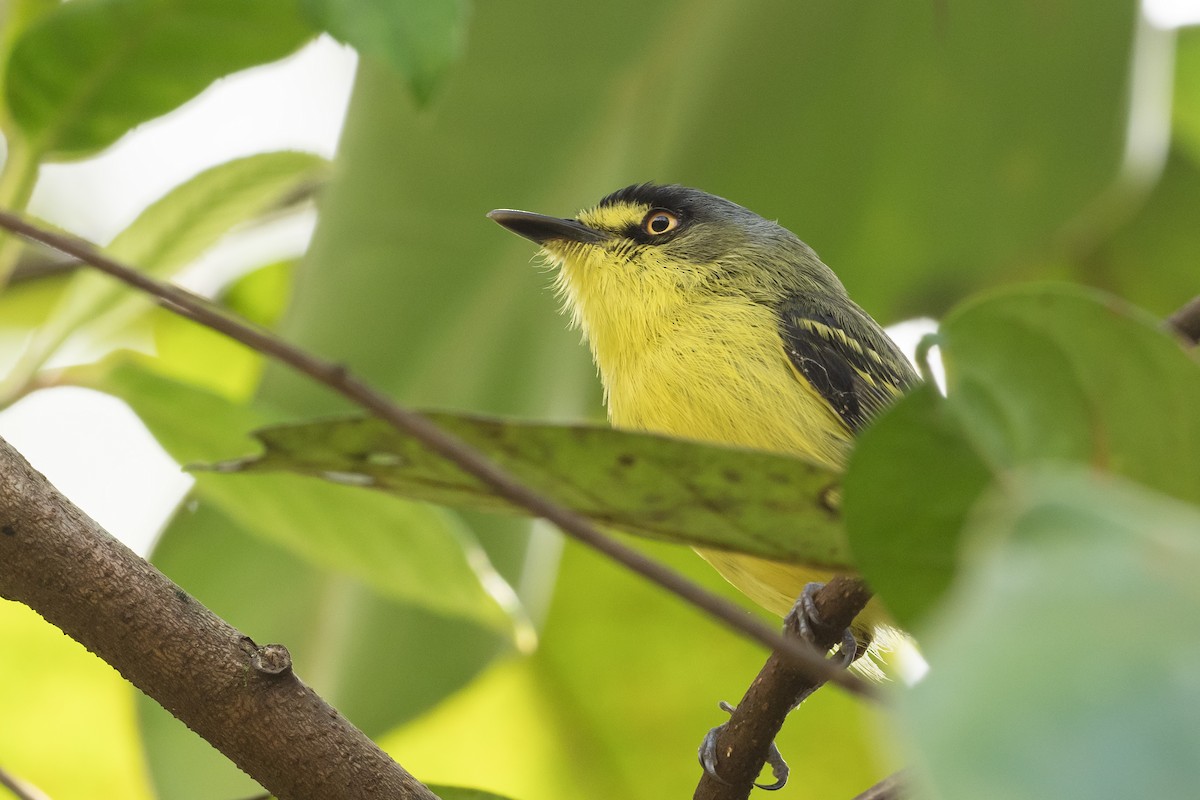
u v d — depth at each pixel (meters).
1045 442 3.52
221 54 6.88
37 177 6.98
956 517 3.59
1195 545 2.24
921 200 10.91
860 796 6.04
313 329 10.32
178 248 7.55
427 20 5.19
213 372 12.71
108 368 7.01
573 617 13.14
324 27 5.18
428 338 10.43
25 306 11.99
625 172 10.80
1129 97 10.26
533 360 10.67
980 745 1.95
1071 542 2.28
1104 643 2.04
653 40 10.62
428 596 7.64
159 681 5.48
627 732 13.29
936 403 3.46
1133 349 3.44
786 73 10.80
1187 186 13.28
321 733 5.55
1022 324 3.50
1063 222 10.63
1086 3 10.16
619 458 3.99
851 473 3.58
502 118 10.51
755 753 6.51
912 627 3.73
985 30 10.44
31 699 12.52
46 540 5.37
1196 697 1.97
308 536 7.51
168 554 9.82
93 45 6.73
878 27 10.65
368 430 4.05
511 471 4.10
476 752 13.41
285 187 7.65
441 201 10.46
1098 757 1.92
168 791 9.03
